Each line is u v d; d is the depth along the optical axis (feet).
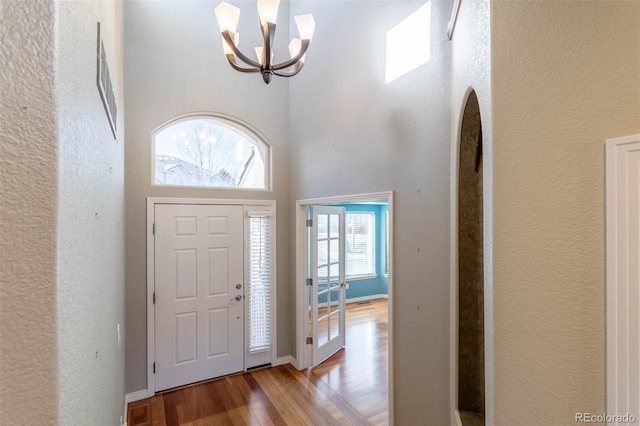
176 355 10.75
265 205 12.41
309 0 11.61
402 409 7.58
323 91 10.77
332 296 13.78
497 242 2.90
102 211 3.69
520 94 2.73
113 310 5.49
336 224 13.97
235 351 11.73
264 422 8.96
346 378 11.37
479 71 3.59
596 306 2.27
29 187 1.45
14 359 1.42
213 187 11.46
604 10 2.28
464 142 5.56
